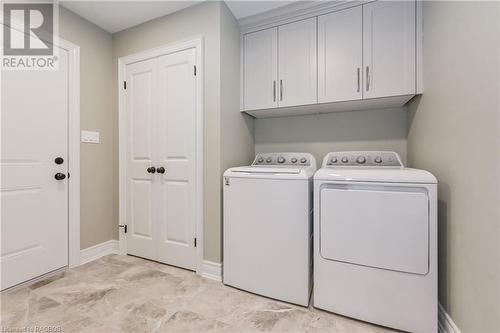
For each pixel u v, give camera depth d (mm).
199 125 1831
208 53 1799
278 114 2289
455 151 1117
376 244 1245
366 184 1274
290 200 1468
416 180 1175
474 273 965
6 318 1293
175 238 1969
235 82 2025
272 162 2047
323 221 1363
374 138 2055
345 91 1767
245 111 2133
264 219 1540
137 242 2154
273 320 1312
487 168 883
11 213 1557
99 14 1960
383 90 1658
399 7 1607
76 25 1941
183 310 1393
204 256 1830
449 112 1177
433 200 1152
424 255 1165
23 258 1616
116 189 2264
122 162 2203
